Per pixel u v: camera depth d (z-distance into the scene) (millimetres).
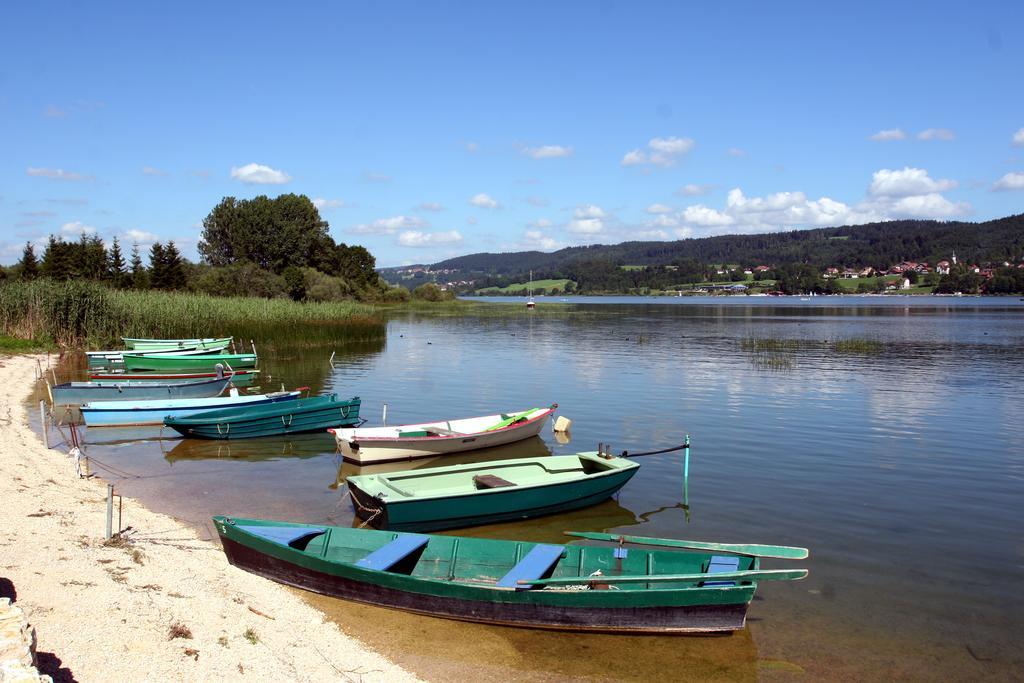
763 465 20266
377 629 10633
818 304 151000
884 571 13062
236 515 15781
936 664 9945
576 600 10531
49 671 7996
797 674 9695
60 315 43969
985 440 23078
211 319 53844
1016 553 13898
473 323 82938
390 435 21375
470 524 15312
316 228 116938
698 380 36125
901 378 36438
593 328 74125
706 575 10281
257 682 8578
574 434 24438
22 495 15156
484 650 10188
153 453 21781
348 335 56500
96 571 11164
